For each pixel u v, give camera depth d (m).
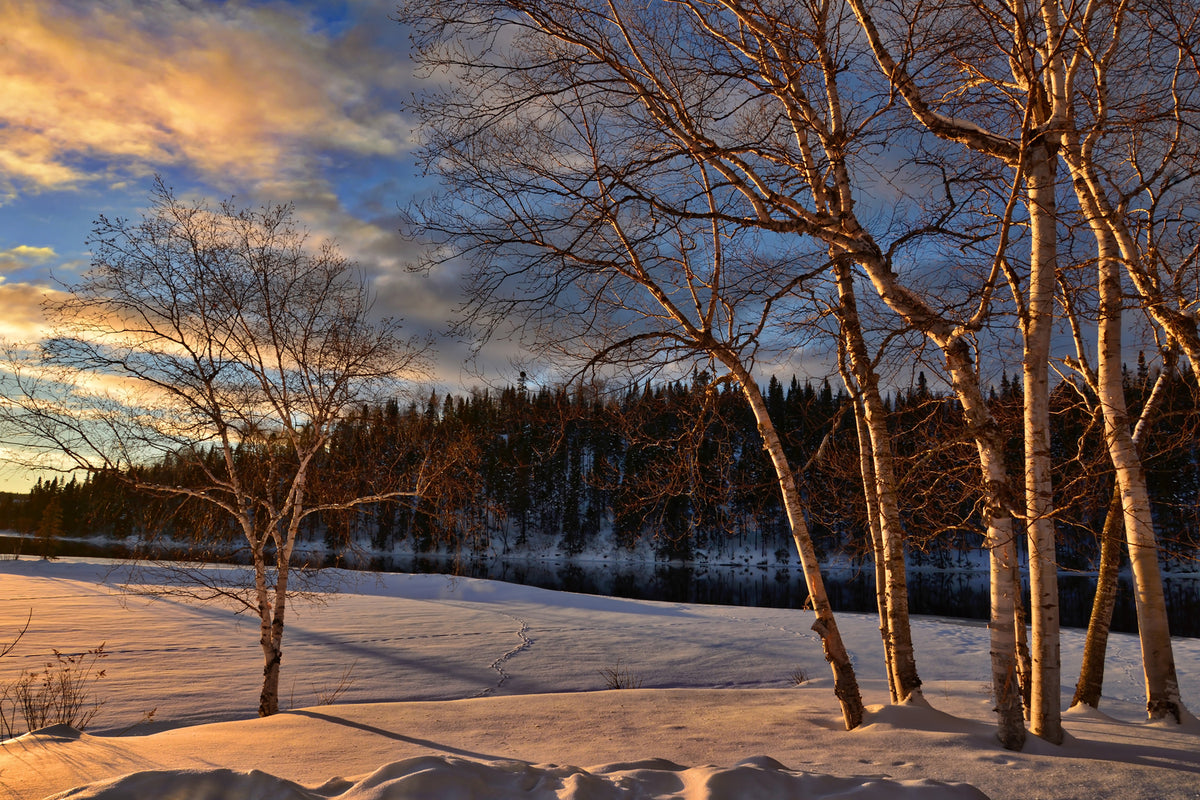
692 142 6.73
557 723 7.30
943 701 8.69
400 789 3.56
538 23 6.34
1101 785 4.53
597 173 5.52
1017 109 6.95
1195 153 6.83
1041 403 6.02
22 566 28.83
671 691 9.67
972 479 7.07
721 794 3.61
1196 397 7.09
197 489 10.51
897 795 3.74
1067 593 33.03
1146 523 7.27
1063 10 6.98
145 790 3.43
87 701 10.35
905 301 6.33
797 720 7.28
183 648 14.48
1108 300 7.09
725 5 6.67
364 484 11.97
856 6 6.38
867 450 8.38
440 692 11.87
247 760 5.46
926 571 46.09
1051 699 5.91
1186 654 14.87
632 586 40.12
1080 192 7.21
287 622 18.34
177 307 10.42
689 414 7.88
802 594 35.72
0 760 4.94
